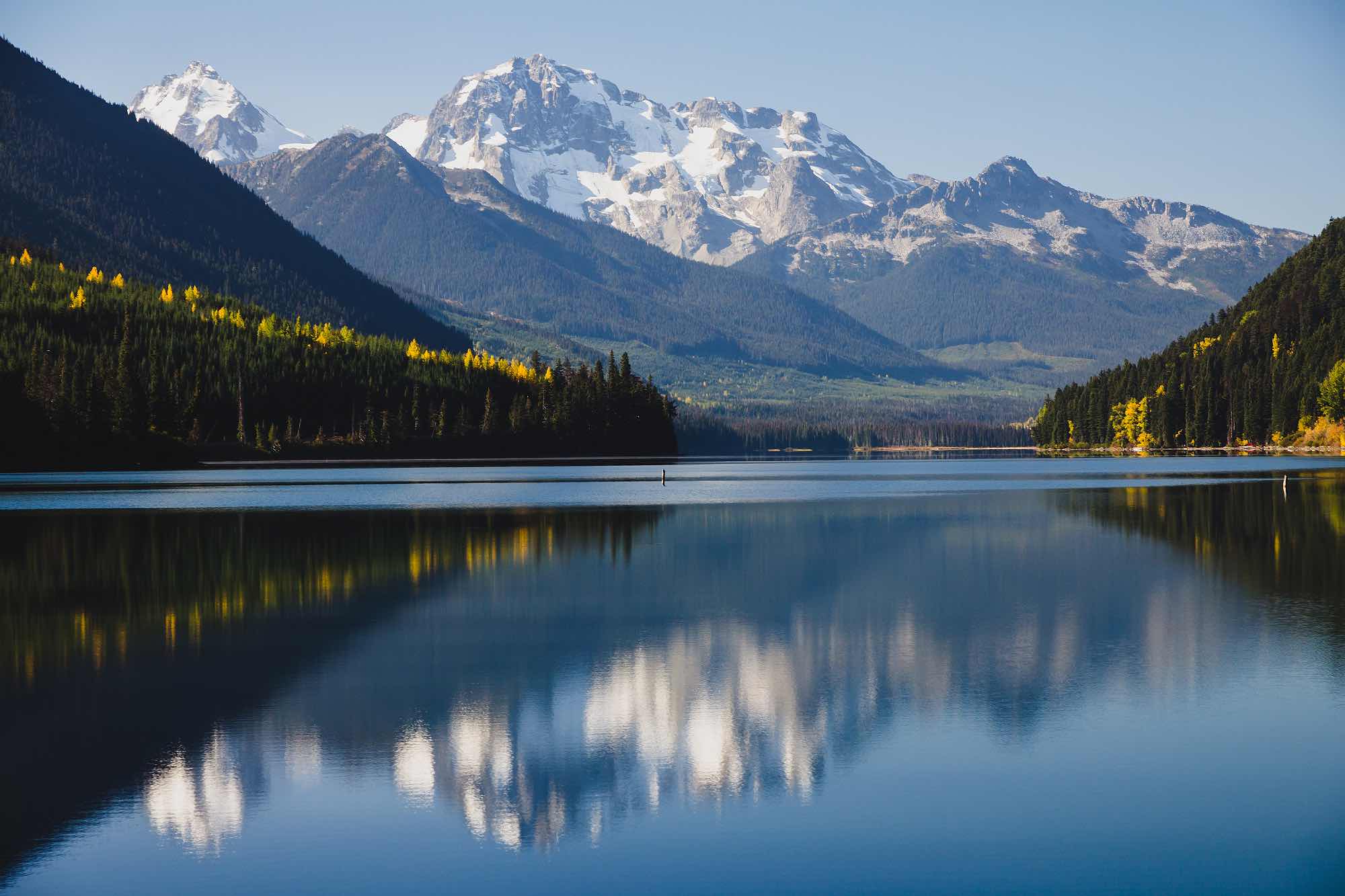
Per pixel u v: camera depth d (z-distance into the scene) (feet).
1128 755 107.04
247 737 114.01
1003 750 108.88
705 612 179.52
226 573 222.89
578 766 106.01
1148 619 169.37
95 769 104.88
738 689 131.54
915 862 85.66
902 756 107.86
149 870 84.58
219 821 93.25
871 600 189.57
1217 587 198.70
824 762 106.22
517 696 129.08
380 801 97.66
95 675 138.41
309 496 456.45
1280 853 86.17
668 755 108.78
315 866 85.35
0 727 117.19
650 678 137.08
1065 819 92.73
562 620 172.65
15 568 229.66
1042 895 80.53
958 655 147.33
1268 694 126.82
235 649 152.87
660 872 84.38
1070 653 147.33
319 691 131.23
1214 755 106.63
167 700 127.24
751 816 94.17
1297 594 190.19
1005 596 192.03
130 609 182.60
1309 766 103.30
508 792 99.40
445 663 144.87
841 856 86.69
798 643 155.63
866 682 134.31
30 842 89.51
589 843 89.30
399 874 84.12
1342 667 138.51
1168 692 128.16
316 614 178.40
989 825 91.66
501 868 84.99
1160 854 86.43
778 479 625.00
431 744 111.86
